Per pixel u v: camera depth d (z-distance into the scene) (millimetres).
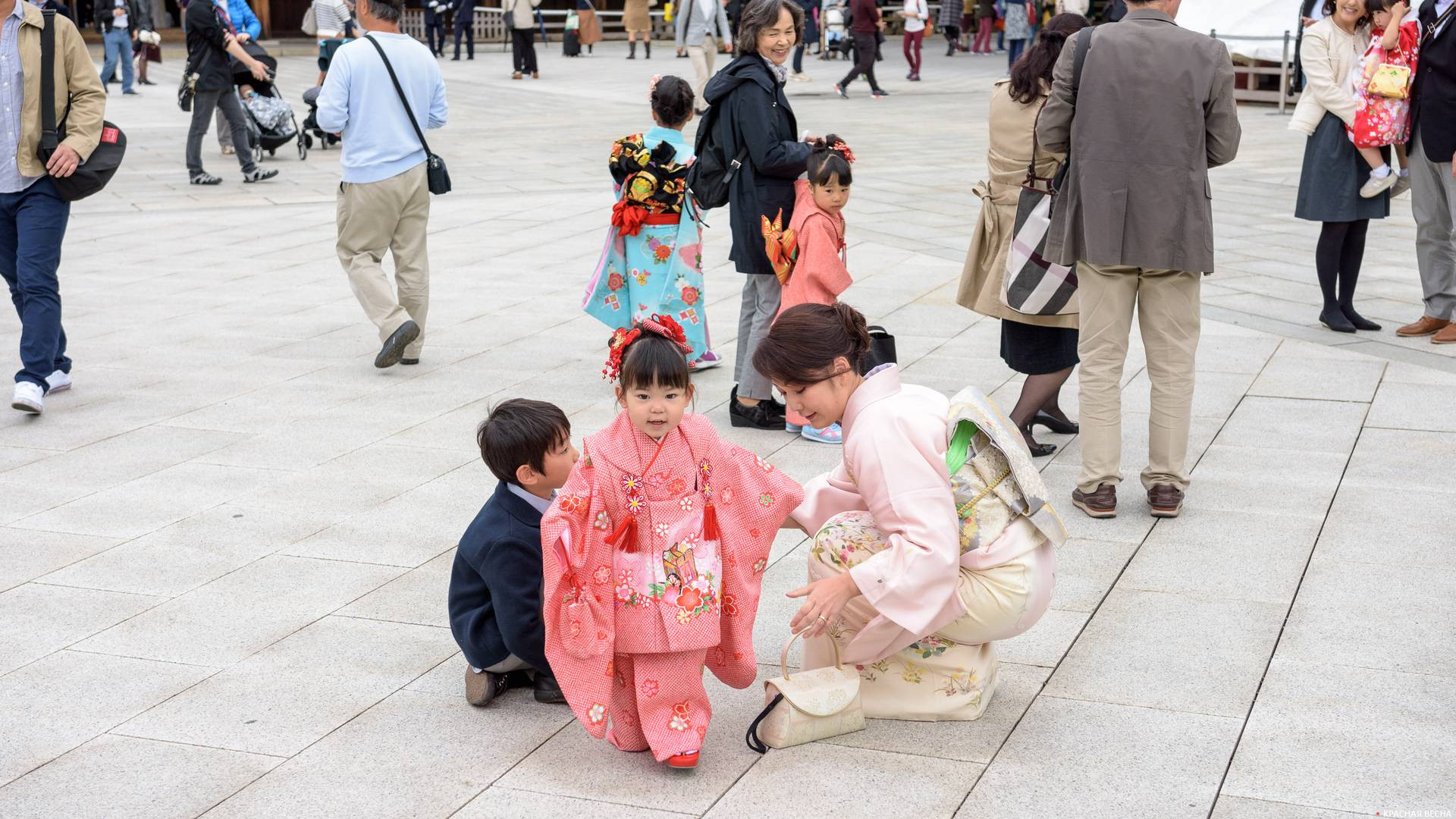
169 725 3426
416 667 3762
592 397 6348
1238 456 5328
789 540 4684
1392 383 6219
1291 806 2955
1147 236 4461
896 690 3424
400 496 5098
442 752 3299
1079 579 4227
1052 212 4867
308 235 10719
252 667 3750
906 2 23766
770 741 3299
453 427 5945
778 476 3289
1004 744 3281
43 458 5578
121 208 11953
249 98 13953
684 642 3113
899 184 12844
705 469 3172
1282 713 3369
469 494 5109
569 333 7645
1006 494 3301
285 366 7016
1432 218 6793
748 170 5742
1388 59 6711
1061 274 5027
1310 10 14383
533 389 6508
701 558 3162
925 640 3375
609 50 32719
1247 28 19688
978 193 5520
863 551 3314
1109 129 4469
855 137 16391
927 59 29094
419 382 6672
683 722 3193
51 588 4285
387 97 6637
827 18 28344
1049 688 3561
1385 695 3439
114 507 5000
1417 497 4820
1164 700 3463
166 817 2998
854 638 3330
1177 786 3055
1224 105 4430
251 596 4219
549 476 3350
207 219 11414
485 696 3508
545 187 13031
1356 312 7258
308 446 5707
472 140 16672
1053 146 4730
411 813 3014
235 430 5938
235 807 3043
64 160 5961
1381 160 6762
